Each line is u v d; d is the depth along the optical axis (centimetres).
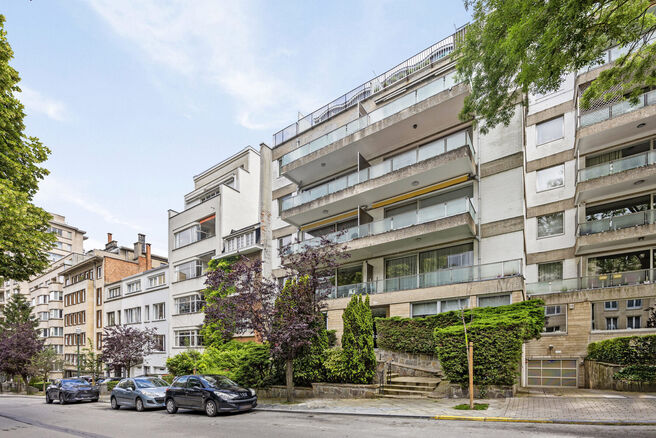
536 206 2069
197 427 1123
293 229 2705
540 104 2111
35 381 4291
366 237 2080
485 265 1738
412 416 1084
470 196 1917
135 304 3797
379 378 1580
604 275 1855
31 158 1122
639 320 1783
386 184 2036
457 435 850
